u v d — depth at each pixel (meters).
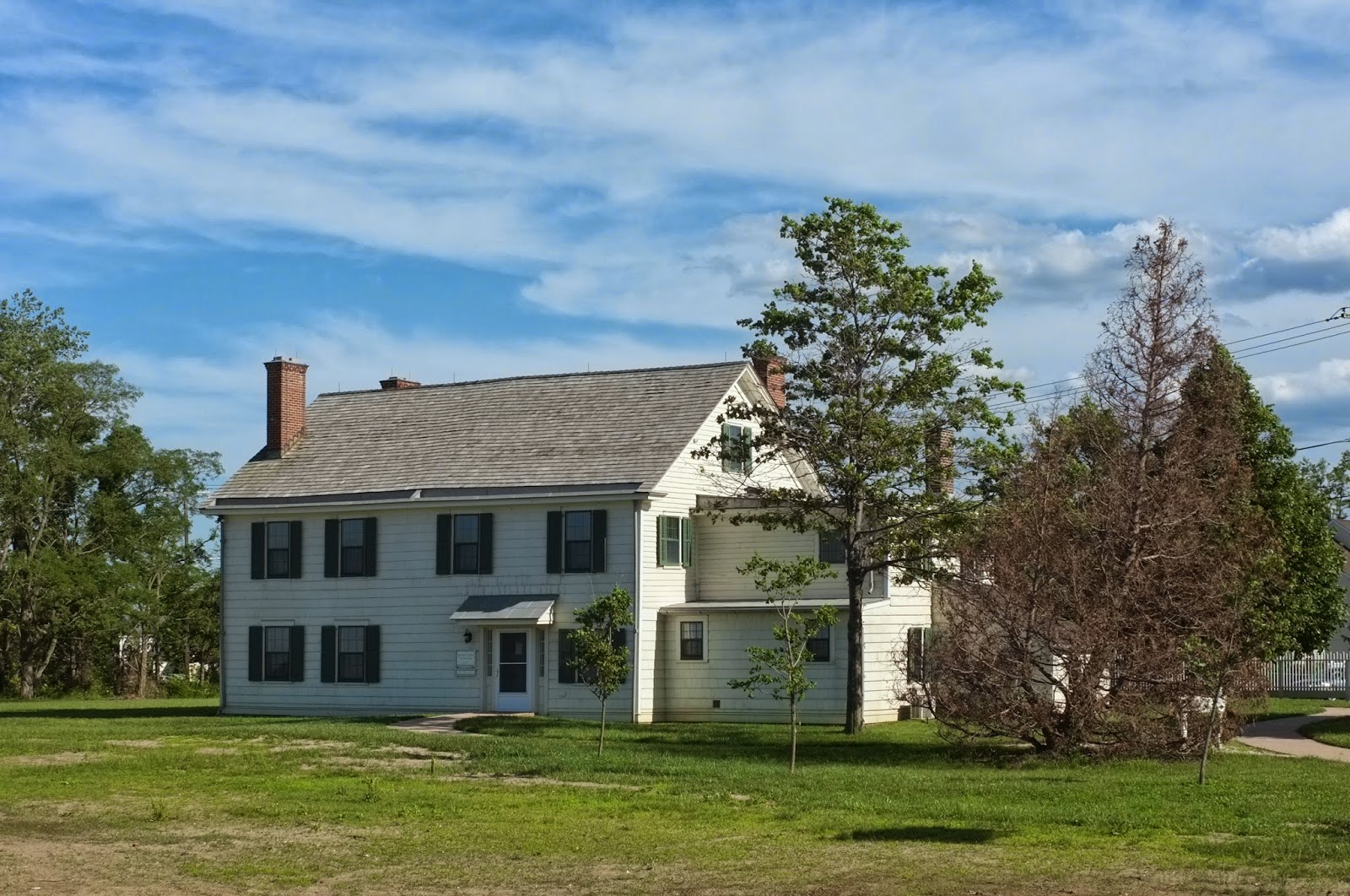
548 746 29.81
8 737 33.59
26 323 67.44
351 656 42.34
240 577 44.28
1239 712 28.19
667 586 39.62
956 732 30.30
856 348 34.38
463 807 21.14
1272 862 15.67
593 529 39.09
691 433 40.12
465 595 40.69
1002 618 27.83
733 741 31.64
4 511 64.81
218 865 16.84
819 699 37.53
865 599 38.19
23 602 65.62
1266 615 28.77
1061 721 27.81
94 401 68.19
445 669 40.81
